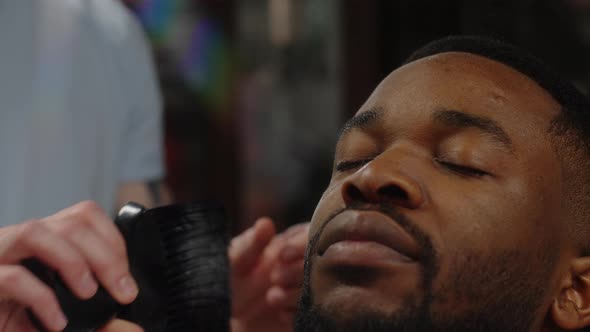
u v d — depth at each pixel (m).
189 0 3.51
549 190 0.98
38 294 1.00
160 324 1.07
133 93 1.87
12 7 1.73
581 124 1.06
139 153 1.90
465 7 2.15
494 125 0.99
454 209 0.93
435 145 0.99
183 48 3.54
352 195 0.95
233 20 3.54
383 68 2.93
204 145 3.68
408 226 0.91
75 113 1.77
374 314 0.88
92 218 1.05
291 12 3.45
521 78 1.06
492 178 0.96
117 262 1.03
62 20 1.78
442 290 0.91
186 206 1.13
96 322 1.03
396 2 2.78
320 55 3.31
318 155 3.46
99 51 1.81
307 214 3.54
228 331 1.15
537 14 2.27
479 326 0.92
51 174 1.73
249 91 3.58
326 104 3.33
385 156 0.97
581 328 0.99
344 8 3.00
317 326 0.91
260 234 1.45
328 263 0.92
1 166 1.70
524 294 0.95
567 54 2.36
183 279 1.10
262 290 1.49
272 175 3.59
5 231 1.03
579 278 1.00
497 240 0.94
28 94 1.73
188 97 3.59
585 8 2.34
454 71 1.04
